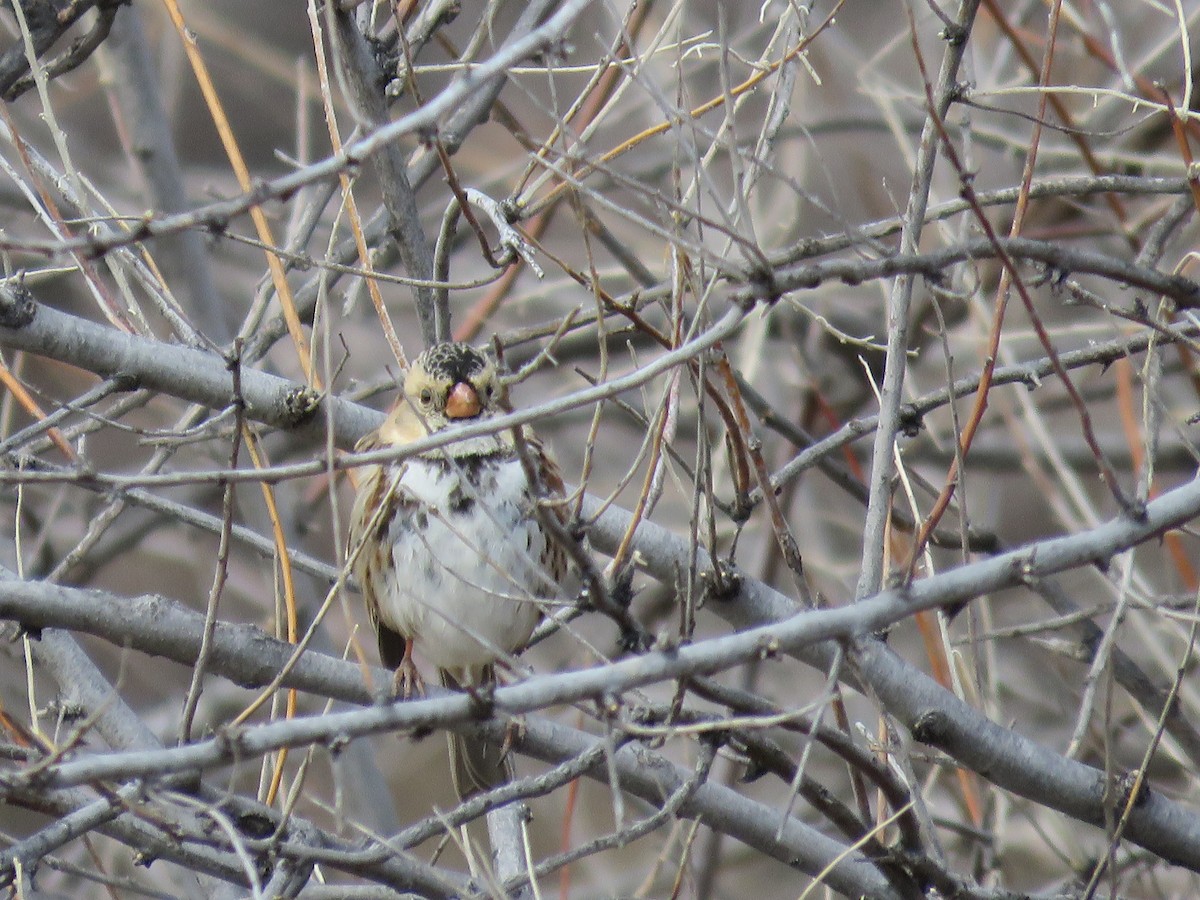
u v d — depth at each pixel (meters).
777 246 14.30
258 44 18.20
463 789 9.30
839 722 8.33
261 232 8.26
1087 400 15.40
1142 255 9.34
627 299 8.58
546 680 6.31
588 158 6.92
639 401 14.66
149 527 14.77
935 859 8.22
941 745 8.16
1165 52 14.77
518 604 9.38
